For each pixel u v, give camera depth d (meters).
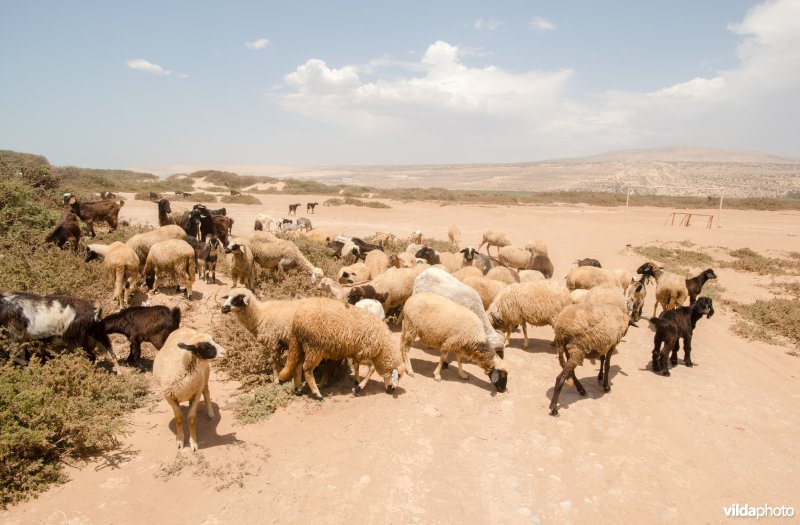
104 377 6.92
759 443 6.82
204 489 5.20
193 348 5.71
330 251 14.93
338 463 5.68
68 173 41.34
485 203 51.78
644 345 10.74
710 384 8.72
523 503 5.27
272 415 6.77
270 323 7.35
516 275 12.27
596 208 47.88
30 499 4.91
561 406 7.54
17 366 6.66
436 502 5.16
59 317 7.05
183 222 16.78
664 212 43.75
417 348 9.72
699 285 12.88
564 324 7.59
